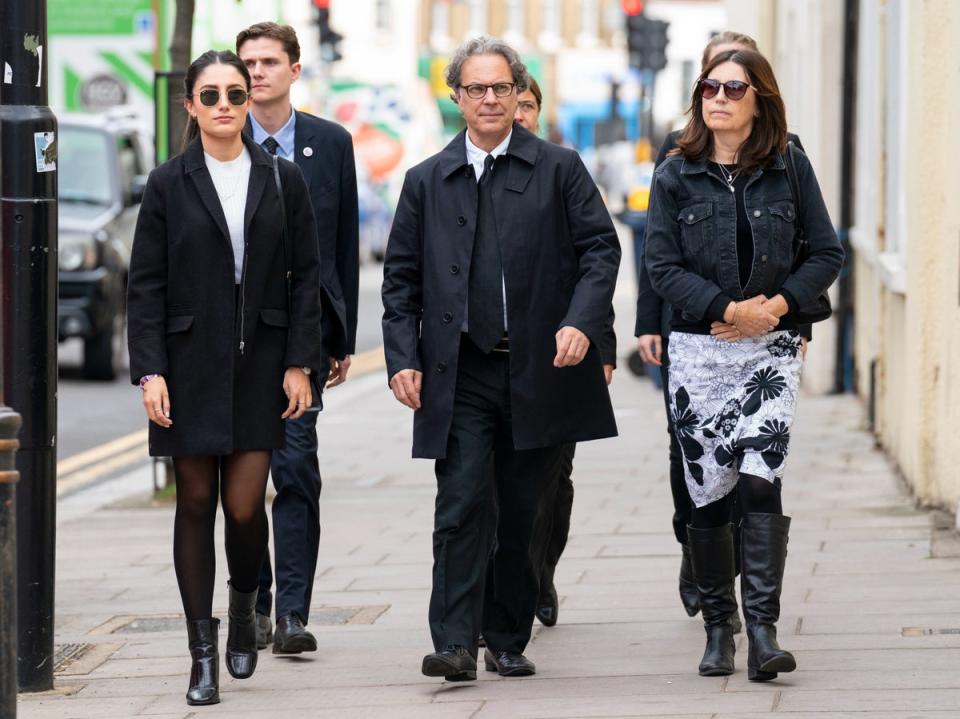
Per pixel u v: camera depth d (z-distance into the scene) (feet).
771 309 40.65
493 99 41.75
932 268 64.23
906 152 70.85
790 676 41.22
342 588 55.57
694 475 42.16
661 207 41.83
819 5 100.32
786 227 41.06
